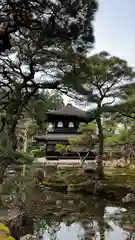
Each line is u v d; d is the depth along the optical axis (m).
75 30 9.53
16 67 13.88
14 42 12.48
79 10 9.19
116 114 22.67
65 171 29.00
